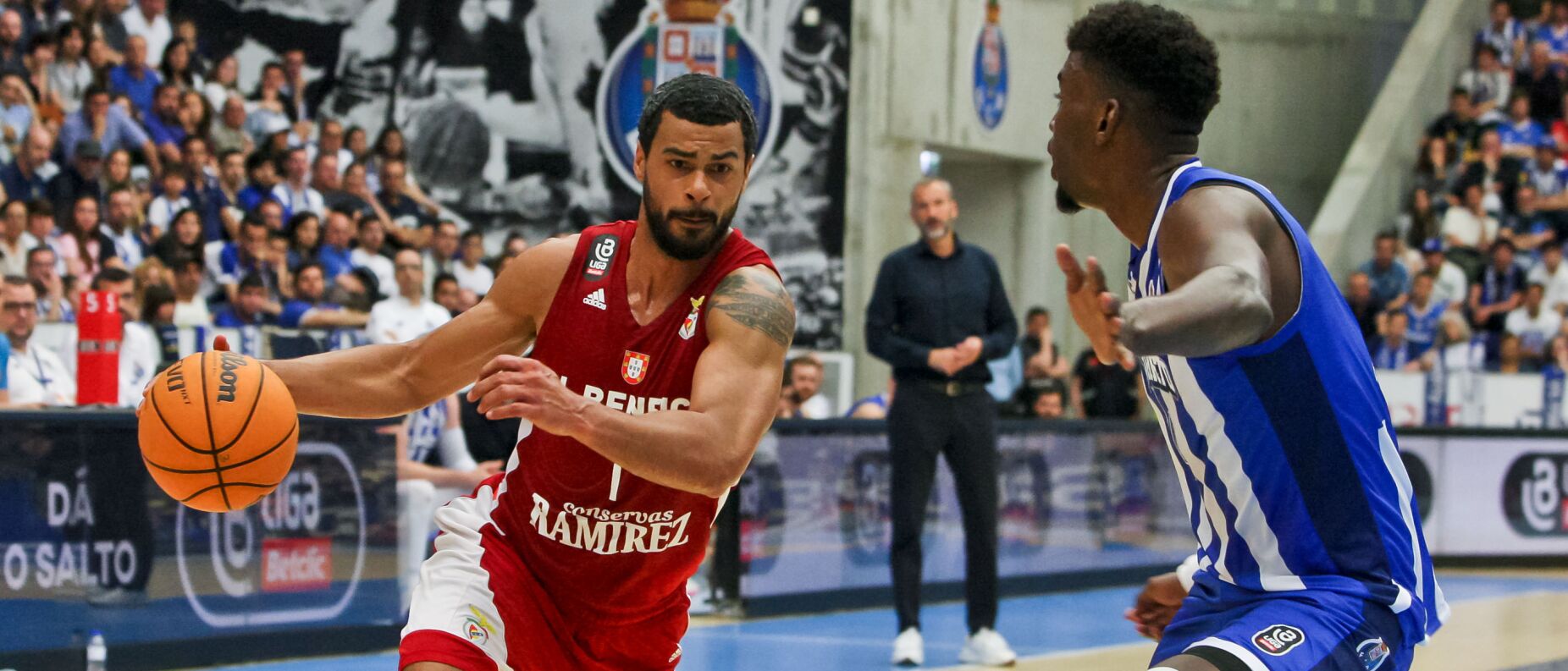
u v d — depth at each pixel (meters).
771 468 9.70
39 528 6.55
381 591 7.90
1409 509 2.88
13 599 6.46
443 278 11.35
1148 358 2.98
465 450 8.87
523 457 3.40
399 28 15.32
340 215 12.59
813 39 15.77
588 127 15.70
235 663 7.24
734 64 15.59
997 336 7.69
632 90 15.66
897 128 16.34
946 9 16.83
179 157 12.65
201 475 3.12
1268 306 2.39
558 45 15.63
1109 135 2.84
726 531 9.59
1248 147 19.94
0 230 10.85
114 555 6.81
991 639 7.74
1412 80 19.66
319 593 7.60
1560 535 14.04
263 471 3.17
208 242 12.38
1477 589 12.13
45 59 12.45
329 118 15.14
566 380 3.25
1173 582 3.38
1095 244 18.86
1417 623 2.81
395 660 7.54
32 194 11.78
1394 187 19.20
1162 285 2.76
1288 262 2.70
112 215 11.84
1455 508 13.76
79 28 12.73
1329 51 20.80
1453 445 13.74
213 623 7.15
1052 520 11.06
